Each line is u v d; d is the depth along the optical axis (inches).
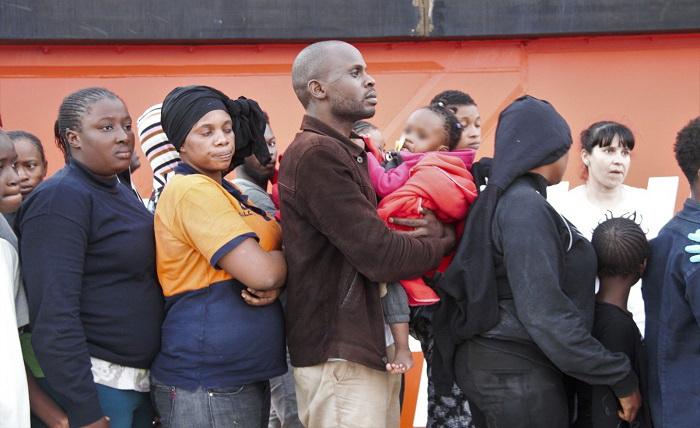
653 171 175.8
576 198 173.0
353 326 118.0
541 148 123.6
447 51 175.8
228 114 125.0
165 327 120.6
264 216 128.4
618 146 167.3
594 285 122.5
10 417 109.0
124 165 120.1
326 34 171.0
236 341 117.6
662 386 120.5
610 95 176.6
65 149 126.5
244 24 170.1
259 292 119.4
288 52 175.2
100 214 118.0
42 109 171.3
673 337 120.1
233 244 115.6
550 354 116.3
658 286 124.3
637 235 124.9
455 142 146.2
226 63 174.7
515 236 117.6
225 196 120.6
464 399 145.2
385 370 120.0
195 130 120.8
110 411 118.6
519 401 119.7
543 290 115.6
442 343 127.1
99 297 117.6
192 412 116.8
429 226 123.8
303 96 125.6
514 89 176.1
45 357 111.9
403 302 122.9
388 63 175.5
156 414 129.3
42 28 167.3
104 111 118.9
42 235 114.0
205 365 117.3
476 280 120.1
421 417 170.7
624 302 127.5
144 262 120.2
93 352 117.4
